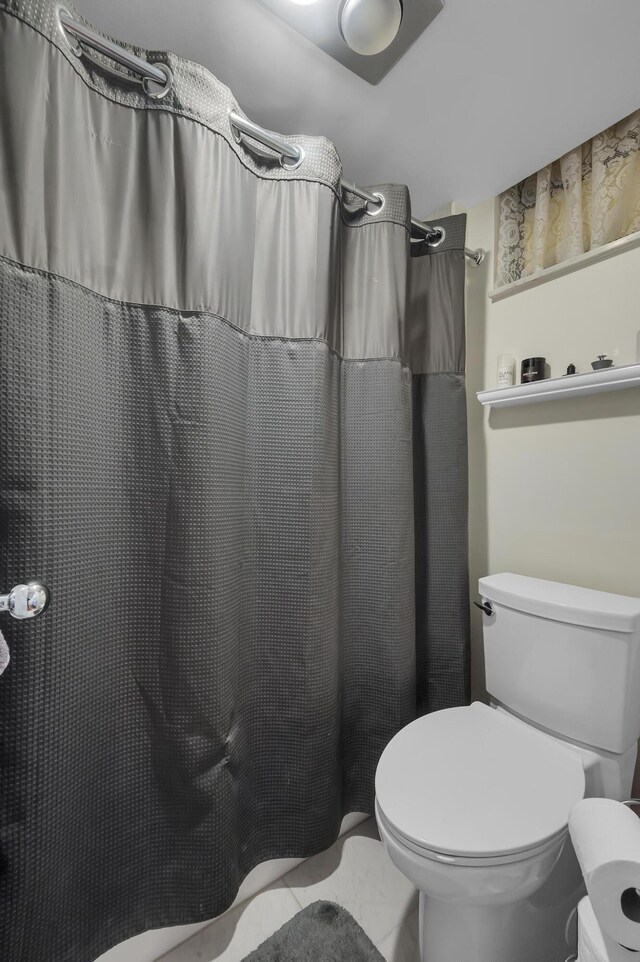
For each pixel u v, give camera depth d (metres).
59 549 0.74
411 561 1.30
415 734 1.02
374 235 1.25
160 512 0.89
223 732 0.92
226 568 0.95
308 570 1.08
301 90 1.07
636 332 1.12
